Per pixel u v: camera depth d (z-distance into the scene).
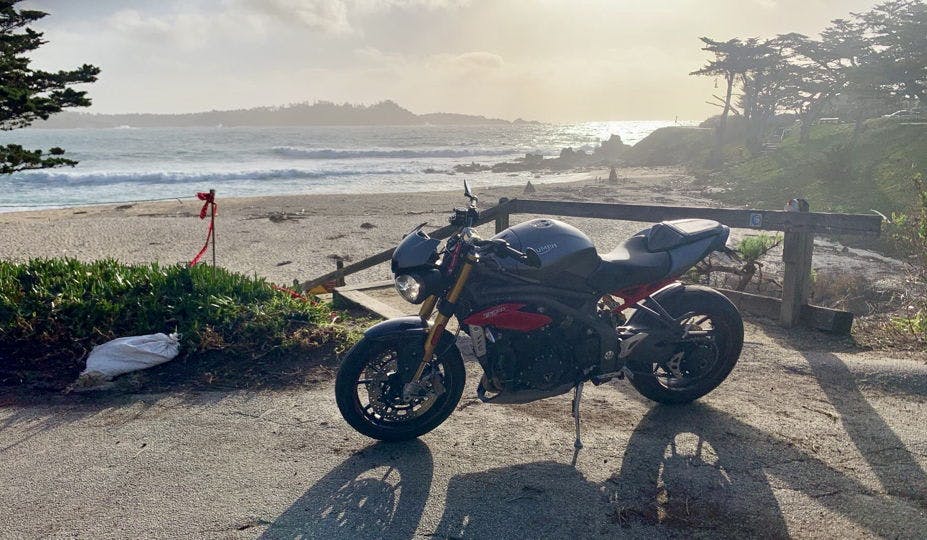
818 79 75.25
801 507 3.70
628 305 4.61
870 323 7.39
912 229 8.62
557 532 3.50
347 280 17.48
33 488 3.93
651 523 3.57
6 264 7.71
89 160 85.56
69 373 5.75
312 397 5.27
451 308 4.11
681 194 44.97
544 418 4.88
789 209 6.54
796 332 6.71
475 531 3.50
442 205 36.34
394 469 4.14
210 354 6.10
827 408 4.99
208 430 4.71
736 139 92.69
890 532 3.47
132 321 6.54
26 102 9.16
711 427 4.69
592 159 106.25
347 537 3.44
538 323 4.17
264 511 3.67
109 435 4.64
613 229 24.28
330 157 101.50
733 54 84.81
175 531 3.49
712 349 4.92
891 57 66.56
